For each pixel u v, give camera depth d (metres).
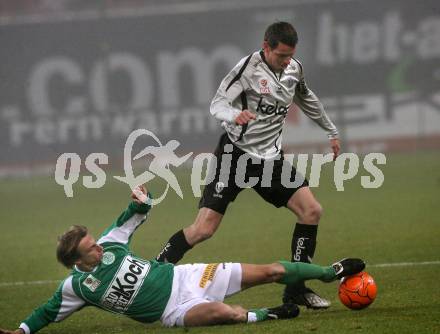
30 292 29.78
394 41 72.06
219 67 71.56
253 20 71.75
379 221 41.59
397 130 72.25
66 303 21.28
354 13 72.00
